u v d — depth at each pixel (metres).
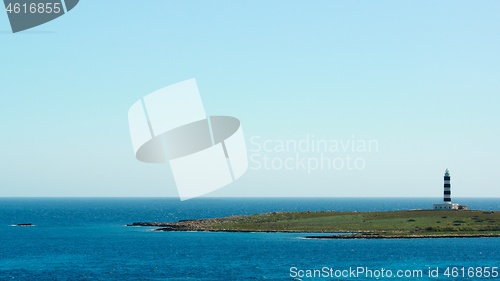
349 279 113.06
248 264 131.00
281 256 142.88
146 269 124.81
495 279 114.81
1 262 136.62
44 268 127.12
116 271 122.50
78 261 137.50
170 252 152.00
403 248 155.50
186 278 114.06
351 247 157.62
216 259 138.75
